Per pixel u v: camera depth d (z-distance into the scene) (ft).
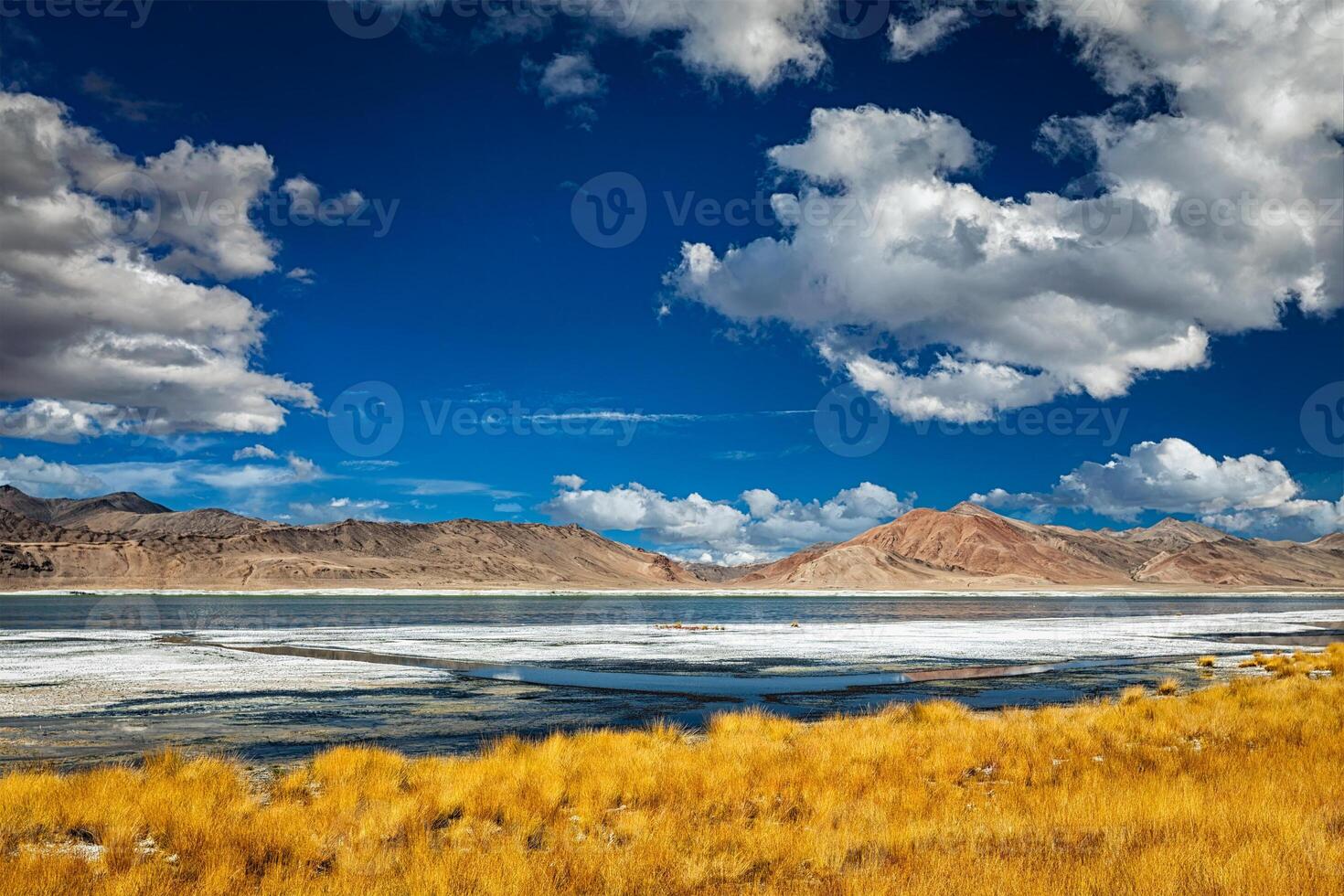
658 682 107.04
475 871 28.50
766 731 61.21
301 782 44.19
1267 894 23.99
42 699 87.51
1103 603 583.58
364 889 27.78
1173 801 36.11
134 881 27.99
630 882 28.50
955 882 25.99
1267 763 46.03
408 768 47.67
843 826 34.73
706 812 39.91
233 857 31.68
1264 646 172.65
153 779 41.75
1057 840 32.78
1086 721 62.75
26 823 35.81
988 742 54.85
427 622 264.31
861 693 97.30
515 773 44.75
